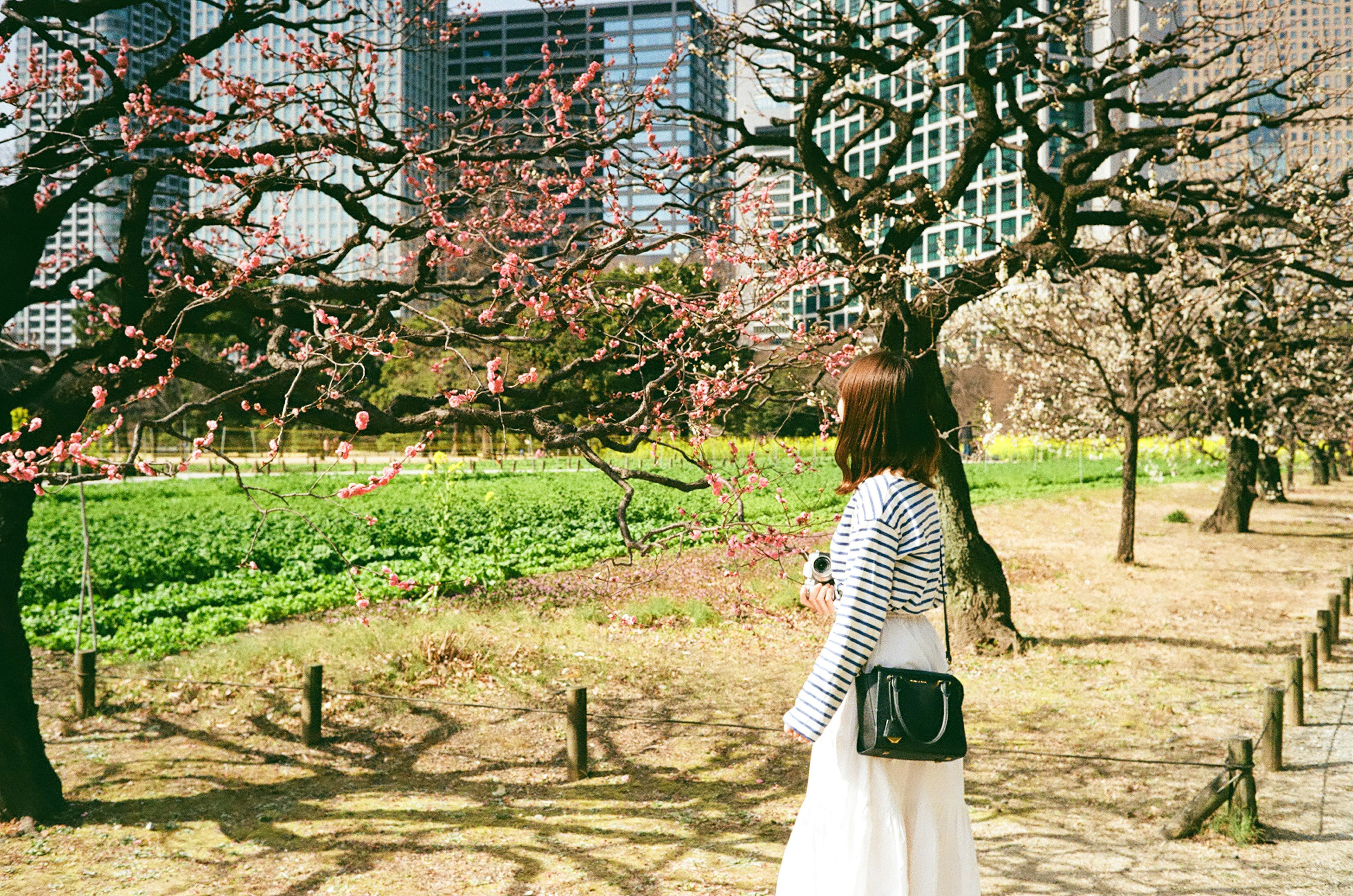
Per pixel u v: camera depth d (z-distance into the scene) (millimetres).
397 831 5730
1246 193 10641
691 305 5539
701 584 13672
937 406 9961
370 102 5270
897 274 8328
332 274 5836
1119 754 7059
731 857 5211
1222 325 14922
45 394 5895
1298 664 7660
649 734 7766
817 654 10438
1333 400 18578
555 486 27297
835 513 5809
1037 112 9625
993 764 6898
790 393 6070
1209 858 5121
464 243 5730
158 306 5336
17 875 5047
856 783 2381
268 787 6617
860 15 9180
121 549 15125
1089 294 18500
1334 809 5812
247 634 10734
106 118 5773
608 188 5953
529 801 6309
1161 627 11750
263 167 5086
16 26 5504
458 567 14336
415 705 8414
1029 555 17719
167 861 5254
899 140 9945
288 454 46406
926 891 2377
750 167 8523
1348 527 22125
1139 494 31281
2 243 5836
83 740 7621
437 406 5914
